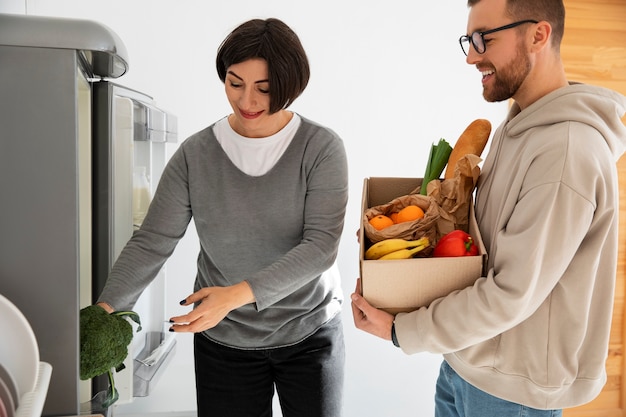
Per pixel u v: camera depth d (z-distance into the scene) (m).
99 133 1.50
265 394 1.72
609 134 1.25
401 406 3.22
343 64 3.12
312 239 1.51
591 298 1.29
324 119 3.14
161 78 2.99
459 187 1.42
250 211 1.56
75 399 1.13
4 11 1.41
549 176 1.18
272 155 1.55
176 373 2.62
